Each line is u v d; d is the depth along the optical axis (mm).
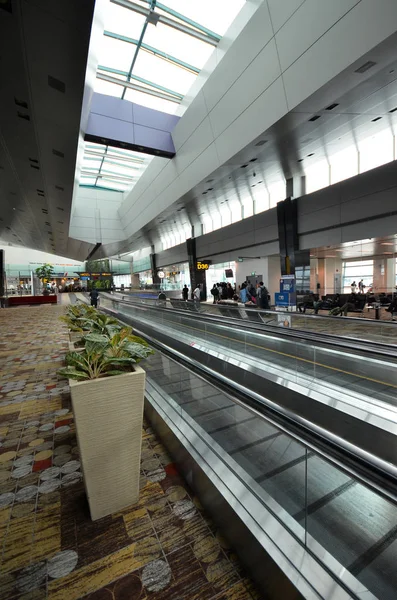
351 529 1433
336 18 5711
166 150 13008
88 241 26531
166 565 1759
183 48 9875
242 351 6805
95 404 1934
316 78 6516
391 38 5184
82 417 1900
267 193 16828
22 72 6020
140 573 1711
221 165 10648
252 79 7949
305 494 1534
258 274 18516
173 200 15234
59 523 2049
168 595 1592
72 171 11039
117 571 1723
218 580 1676
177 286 34438
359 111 7574
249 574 1708
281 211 14367
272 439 1832
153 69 10867
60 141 8750
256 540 1624
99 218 26781
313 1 5949
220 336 7477
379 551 1368
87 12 4707
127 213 23953
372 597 1354
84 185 25797
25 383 4734
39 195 14898
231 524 1857
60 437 3145
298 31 6410
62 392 4348
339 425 4359
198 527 2027
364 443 4008
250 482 1982
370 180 10820
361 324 6234
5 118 7652
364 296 13430
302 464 1564
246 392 2719
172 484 2445
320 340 5105
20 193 14672
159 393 3672
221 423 2350
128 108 12172
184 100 12078
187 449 2445
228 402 2289
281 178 13453
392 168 10117
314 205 13016
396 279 13211
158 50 9961
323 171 12828
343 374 4820
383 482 1351
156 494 2334
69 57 5625
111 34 9266
